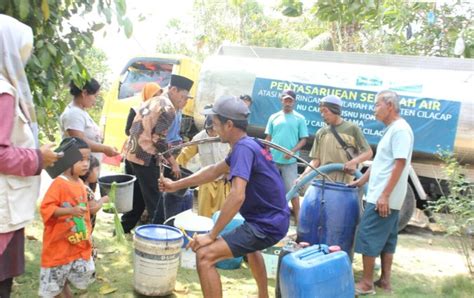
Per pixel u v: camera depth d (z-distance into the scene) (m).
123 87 8.31
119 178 4.77
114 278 4.01
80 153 2.79
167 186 3.45
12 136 2.09
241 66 7.21
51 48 3.18
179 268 4.41
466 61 6.37
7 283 2.26
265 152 3.11
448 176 5.03
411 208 5.96
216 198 5.10
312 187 4.31
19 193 2.15
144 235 3.62
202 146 5.14
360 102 6.39
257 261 3.44
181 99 5.05
